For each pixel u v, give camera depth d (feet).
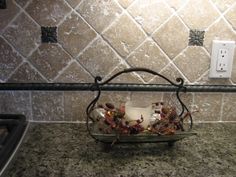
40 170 2.36
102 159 2.55
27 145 2.76
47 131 3.08
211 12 3.10
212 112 3.36
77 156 2.59
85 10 3.01
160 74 3.12
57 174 2.31
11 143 2.36
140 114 2.73
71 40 3.09
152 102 3.16
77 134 3.03
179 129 2.82
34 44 3.08
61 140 2.89
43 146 2.75
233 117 3.36
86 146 2.77
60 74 3.19
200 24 3.12
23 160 2.50
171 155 2.64
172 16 3.08
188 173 2.36
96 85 3.04
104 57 3.16
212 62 3.22
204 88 3.29
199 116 3.35
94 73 3.20
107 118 2.72
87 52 3.14
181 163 2.51
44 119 3.30
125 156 2.61
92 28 3.07
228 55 3.21
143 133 2.64
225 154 2.68
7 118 2.84
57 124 3.26
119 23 3.07
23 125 2.72
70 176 2.29
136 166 2.45
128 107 2.81
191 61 3.22
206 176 2.33
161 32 3.12
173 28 3.11
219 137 3.03
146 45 3.14
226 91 3.32
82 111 3.29
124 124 2.64
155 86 3.25
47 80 3.20
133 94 3.27
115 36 3.10
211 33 3.16
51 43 3.09
